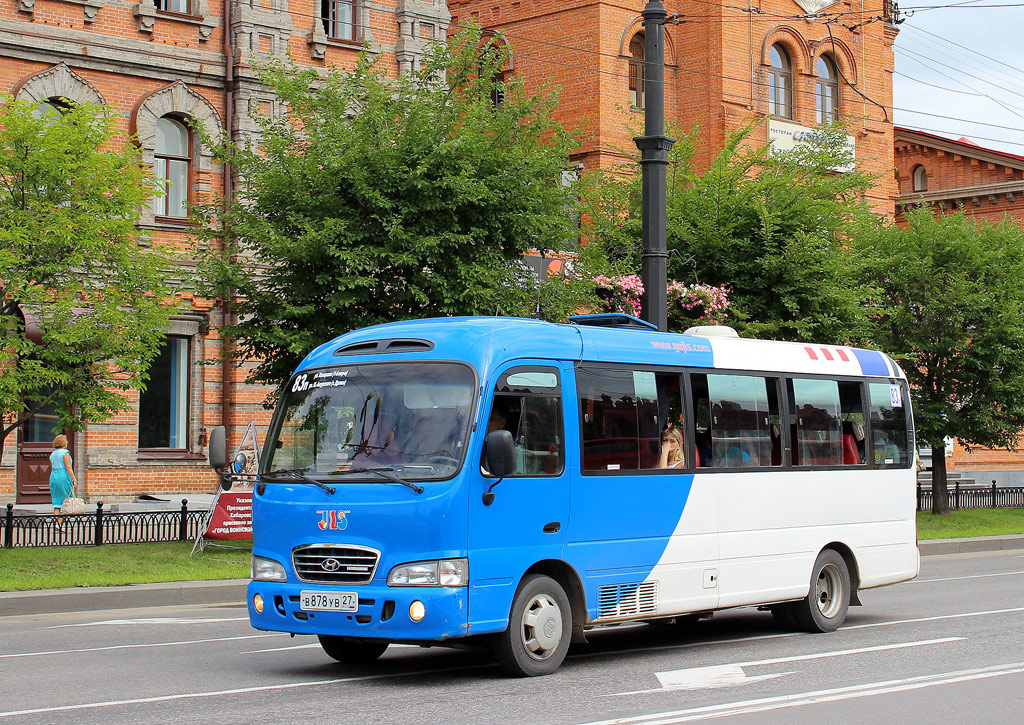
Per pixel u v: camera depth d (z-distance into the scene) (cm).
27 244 1673
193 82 2559
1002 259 2930
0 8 2348
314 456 1009
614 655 1127
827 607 1304
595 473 1066
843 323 2450
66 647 1180
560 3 3484
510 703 872
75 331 1688
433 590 934
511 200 1903
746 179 2569
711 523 1171
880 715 829
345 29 2756
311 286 1850
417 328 1048
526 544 999
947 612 1441
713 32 3562
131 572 1681
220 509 1852
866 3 3972
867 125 3969
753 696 900
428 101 1942
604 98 3391
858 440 1360
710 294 2314
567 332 1081
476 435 971
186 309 2492
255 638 1248
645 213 1681
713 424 1195
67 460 2056
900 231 3000
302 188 1891
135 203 1781
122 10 2486
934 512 3016
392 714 830
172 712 839
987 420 2961
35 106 1755
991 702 876
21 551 1753
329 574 966
